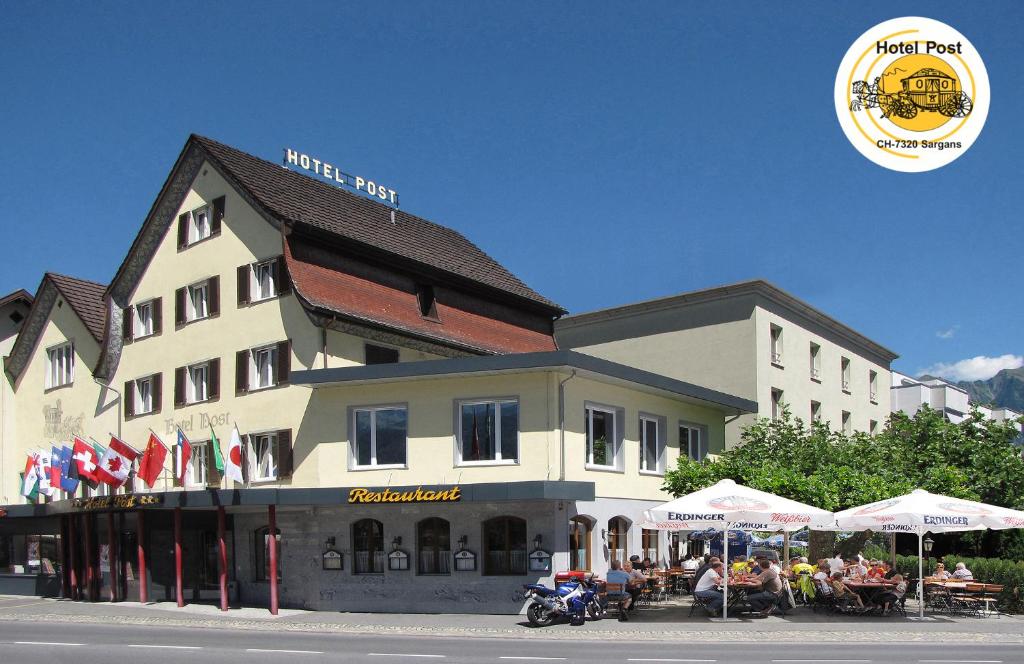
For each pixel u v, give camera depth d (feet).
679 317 136.46
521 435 82.02
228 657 53.78
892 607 75.31
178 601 91.40
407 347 101.50
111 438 97.96
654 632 65.67
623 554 91.15
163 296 110.63
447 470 83.51
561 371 81.76
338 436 88.17
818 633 63.67
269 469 95.09
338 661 51.60
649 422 98.07
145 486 108.78
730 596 74.54
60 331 128.67
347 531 87.10
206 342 103.40
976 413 113.19
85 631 71.82
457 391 84.38
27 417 132.57
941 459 107.04
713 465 92.43
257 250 98.99
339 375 85.81
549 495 76.13
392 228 117.29
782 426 110.63
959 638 61.16
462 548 82.12
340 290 98.12
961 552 110.11
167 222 111.14
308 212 102.89
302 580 89.20
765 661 49.75
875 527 73.36
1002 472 105.50
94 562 104.12
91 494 118.32
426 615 80.33
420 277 109.19
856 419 158.30
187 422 104.37
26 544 120.37
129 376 114.21
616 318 142.41
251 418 96.58
